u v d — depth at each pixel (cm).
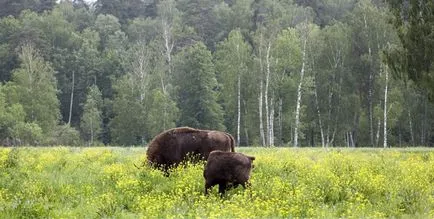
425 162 3234
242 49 8600
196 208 1827
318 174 2398
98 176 2467
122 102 9000
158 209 1808
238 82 8456
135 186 2178
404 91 8044
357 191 2152
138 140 9562
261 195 2062
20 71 8775
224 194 2131
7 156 2888
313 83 8331
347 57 8356
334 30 8562
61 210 1797
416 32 4912
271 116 8006
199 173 2317
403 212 1880
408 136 8988
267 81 7838
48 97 8769
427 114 8412
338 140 8944
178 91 9556
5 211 1714
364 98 8500
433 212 1827
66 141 8500
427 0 4931
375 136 8781
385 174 2600
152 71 9538
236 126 9450
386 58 5159
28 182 2209
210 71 9125
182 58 9775
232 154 2155
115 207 1791
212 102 9125
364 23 8212
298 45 8300
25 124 7862
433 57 4888
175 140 2566
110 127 9362
